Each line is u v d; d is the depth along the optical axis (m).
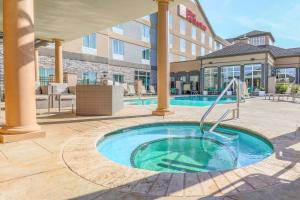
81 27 10.55
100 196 1.92
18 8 3.66
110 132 4.52
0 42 12.73
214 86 24.61
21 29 3.69
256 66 21.44
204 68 25.31
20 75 3.75
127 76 23.50
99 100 6.76
